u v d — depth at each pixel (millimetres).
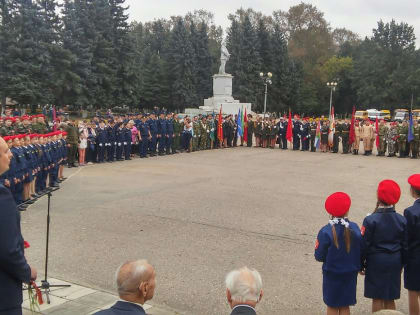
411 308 5875
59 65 45562
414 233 5715
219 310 6301
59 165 16172
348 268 5219
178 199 13562
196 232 10031
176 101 67562
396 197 5414
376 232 5414
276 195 14453
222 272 7688
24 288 6418
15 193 11820
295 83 70688
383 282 5414
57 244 9055
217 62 74000
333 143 29000
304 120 30672
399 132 26516
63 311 6062
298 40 85750
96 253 8547
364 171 20531
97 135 22172
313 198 14055
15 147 11805
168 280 7312
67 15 47812
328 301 5320
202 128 29125
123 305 3109
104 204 12781
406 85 76562
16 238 3377
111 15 53375
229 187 15773
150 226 10477
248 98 64000
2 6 42562
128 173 18906
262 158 25156
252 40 65062
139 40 81938
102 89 51031
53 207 12336
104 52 51062
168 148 26625
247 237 9727
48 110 41688
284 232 10156
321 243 5289
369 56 81000
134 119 25672
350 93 84938
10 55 42094
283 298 6727
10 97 43156
